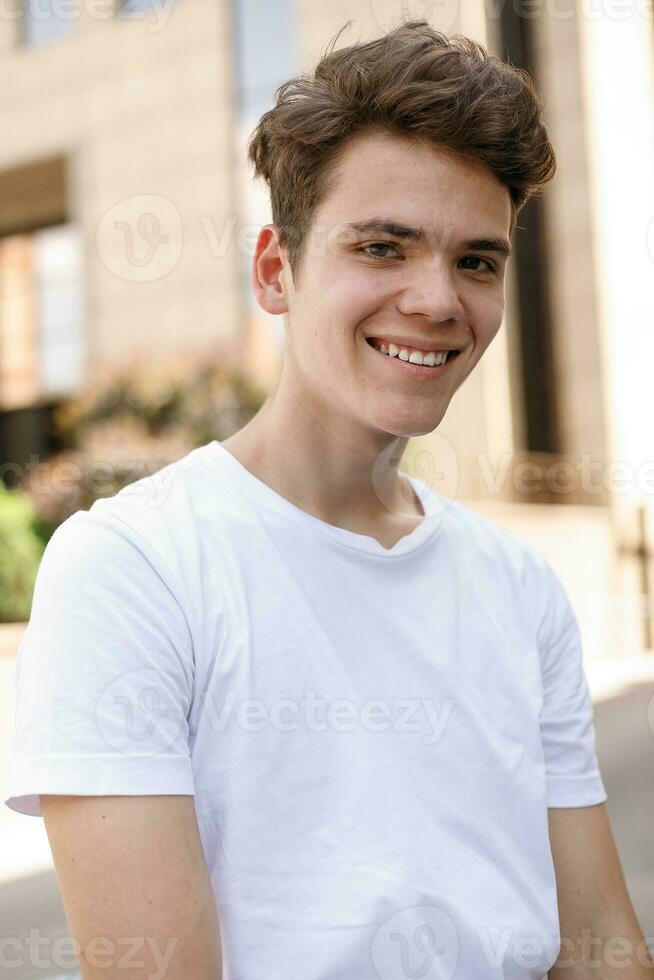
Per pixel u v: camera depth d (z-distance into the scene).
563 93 7.93
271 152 0.96
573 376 7.98
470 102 0.87
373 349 0.91
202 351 6.41
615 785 3.06
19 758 0.79
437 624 0.96
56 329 8.39
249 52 7.21
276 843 0.84
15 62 8.15
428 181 0.88
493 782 0.95
